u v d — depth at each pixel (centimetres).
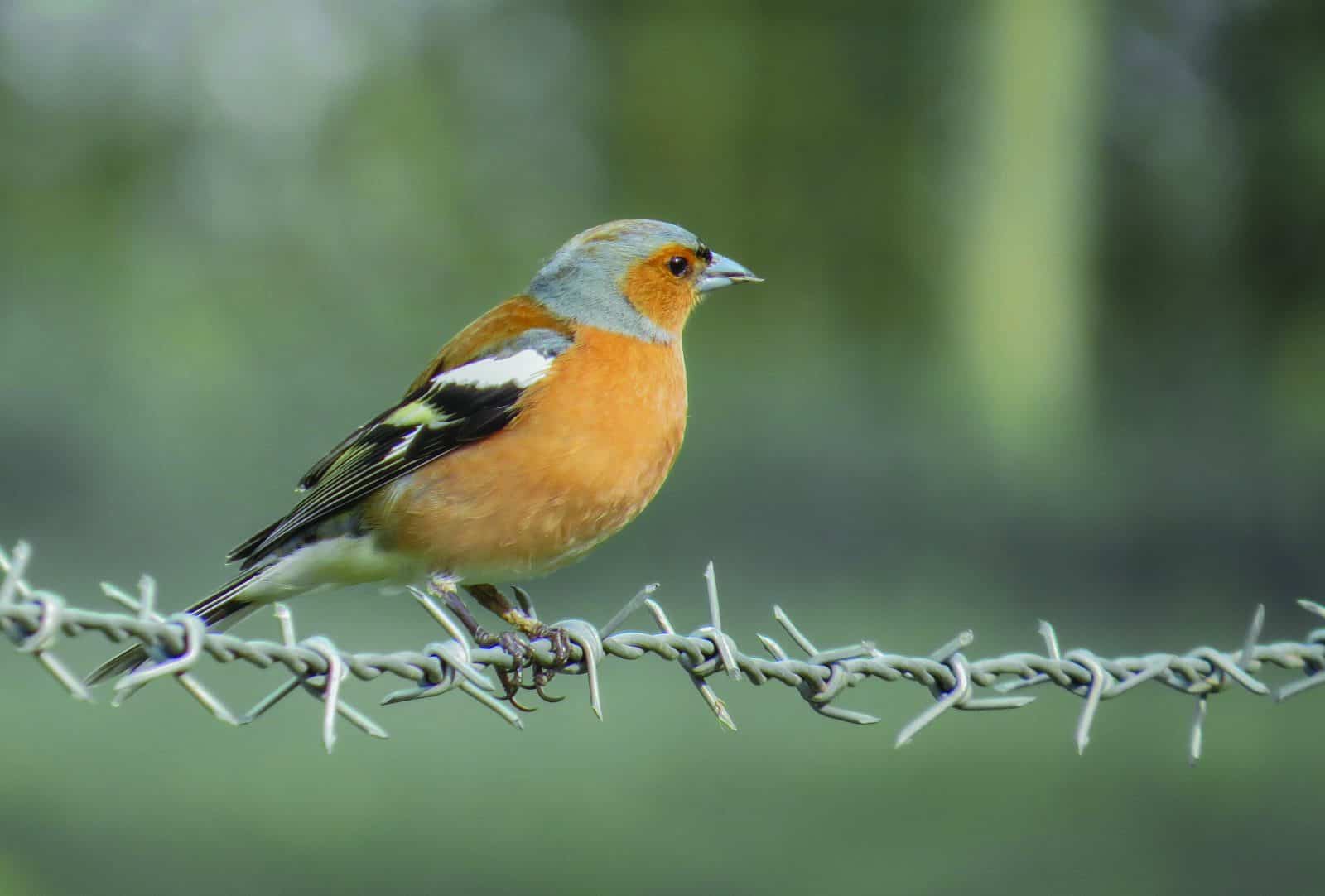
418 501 511
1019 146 2114
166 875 785
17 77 2352
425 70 2458
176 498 1700
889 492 1603
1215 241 2200
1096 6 2153
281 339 2158
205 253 2339
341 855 829
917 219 2209
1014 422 1770
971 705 426
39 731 1054
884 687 1278
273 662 361
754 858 833
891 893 762
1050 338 2055
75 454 1697
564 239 2408
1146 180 2211
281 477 1750
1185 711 1175
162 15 2409
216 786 945
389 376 2017
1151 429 1766
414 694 380
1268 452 1623
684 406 552
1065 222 2106
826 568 1508
